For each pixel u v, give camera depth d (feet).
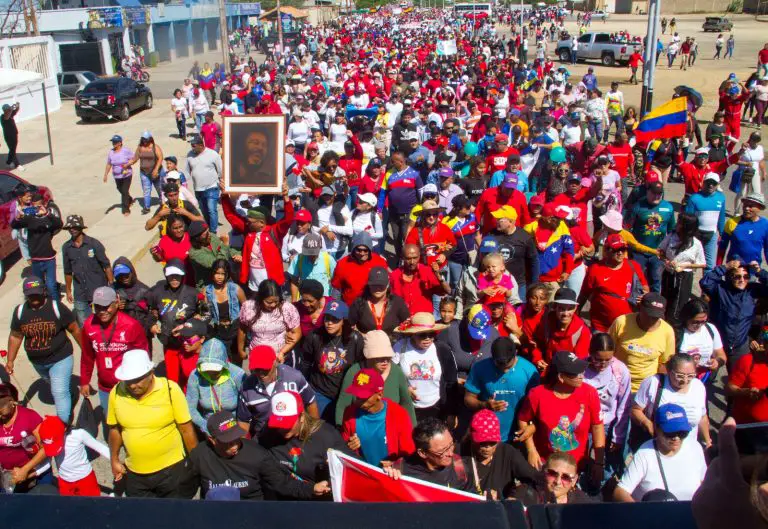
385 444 16.85
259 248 27.55
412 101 68.39
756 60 146.61
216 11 221.66
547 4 396.78
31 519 4.10
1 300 36.50
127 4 169.27
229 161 27.63
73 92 107.24
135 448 16.98
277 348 22.12
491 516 4.16
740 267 23.79
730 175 59.82
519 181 37.17
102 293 20.57
